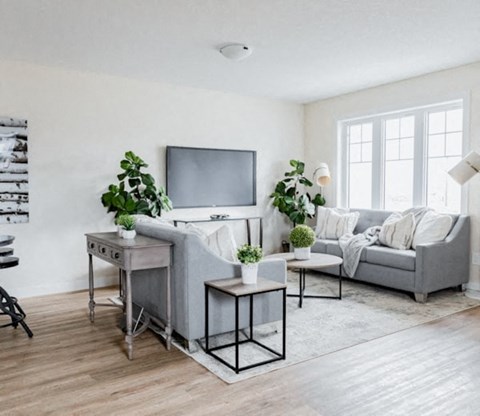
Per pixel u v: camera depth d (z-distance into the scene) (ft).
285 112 20.86
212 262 9.57
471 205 14.99
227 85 17.60
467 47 12.90
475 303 13.52
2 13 10.12
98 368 8.80
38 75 14.53
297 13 10.26
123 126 16.37
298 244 13.57
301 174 20.45
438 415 6.98
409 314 12.35
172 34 11.61
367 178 19.17
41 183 14.75
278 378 8.30
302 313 12.46
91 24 10.86
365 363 8.98
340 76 16.21
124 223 10.50
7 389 7.93
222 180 18.93
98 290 15.51
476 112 14.66
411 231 15.17
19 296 14.47
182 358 9.29
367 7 9.96
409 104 16.70
